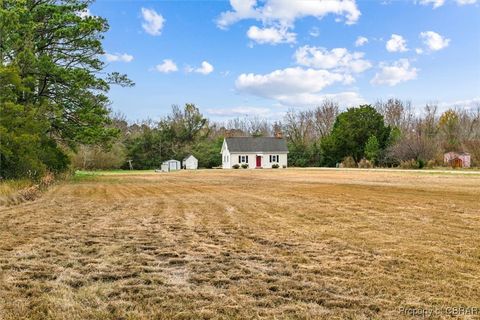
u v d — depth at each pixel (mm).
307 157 57500
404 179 22672
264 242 6418
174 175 33938
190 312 3645
